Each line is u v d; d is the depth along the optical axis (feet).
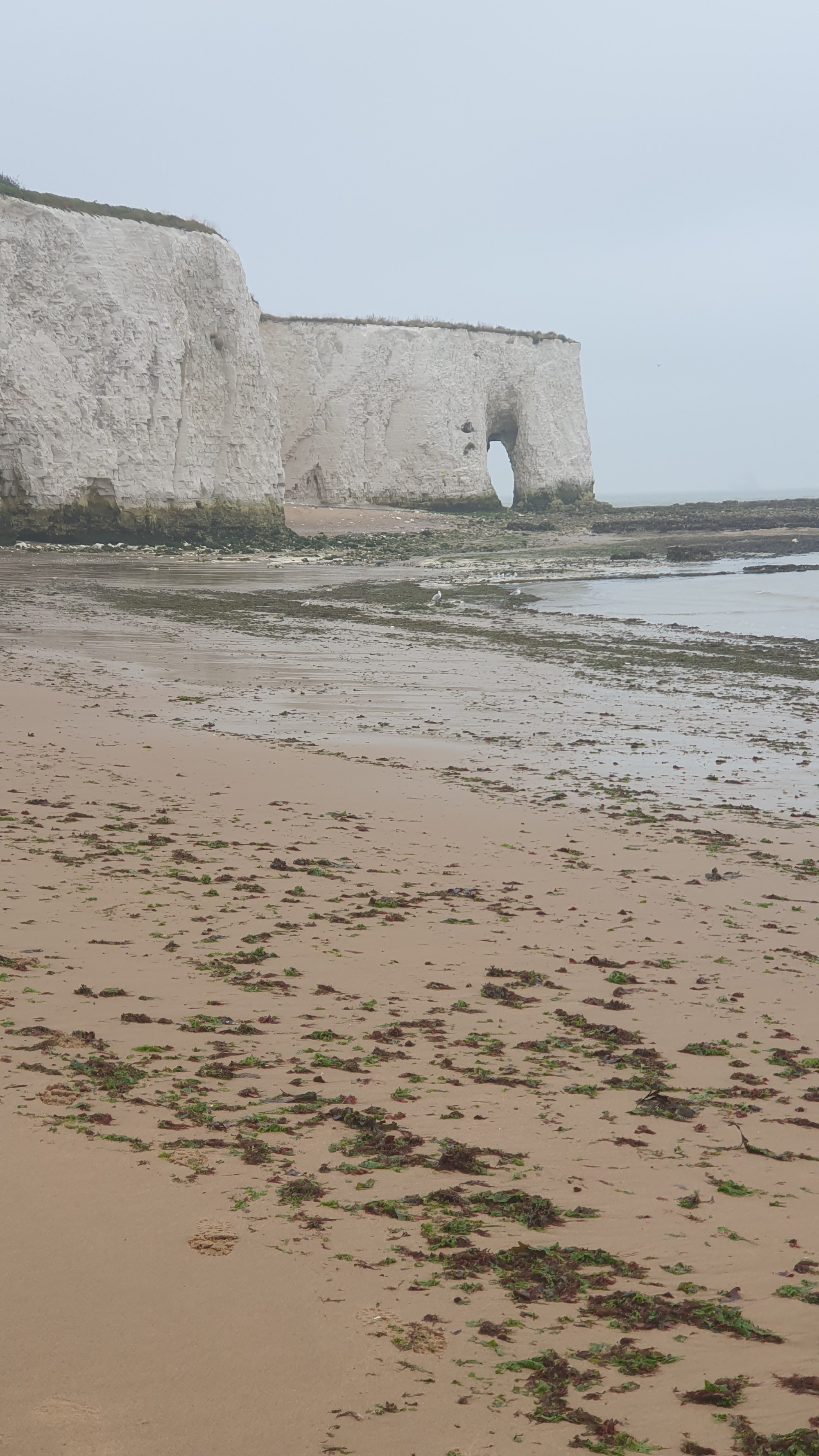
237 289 204.13
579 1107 18.08
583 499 309.42
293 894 29.35
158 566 158.81
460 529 232.73
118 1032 19.66
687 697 67.41
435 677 72.79
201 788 41.09
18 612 101.45
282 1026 20.68
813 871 34.40
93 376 181.88
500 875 32.63
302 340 250.57
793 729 58.44
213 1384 10.58
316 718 58.03
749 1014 23.00
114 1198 13.89
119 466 184.96
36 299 176.35
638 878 33.01
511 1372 11.02
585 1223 14.23
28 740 47.11
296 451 252.01
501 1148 16.35
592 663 80.28
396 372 260.83
